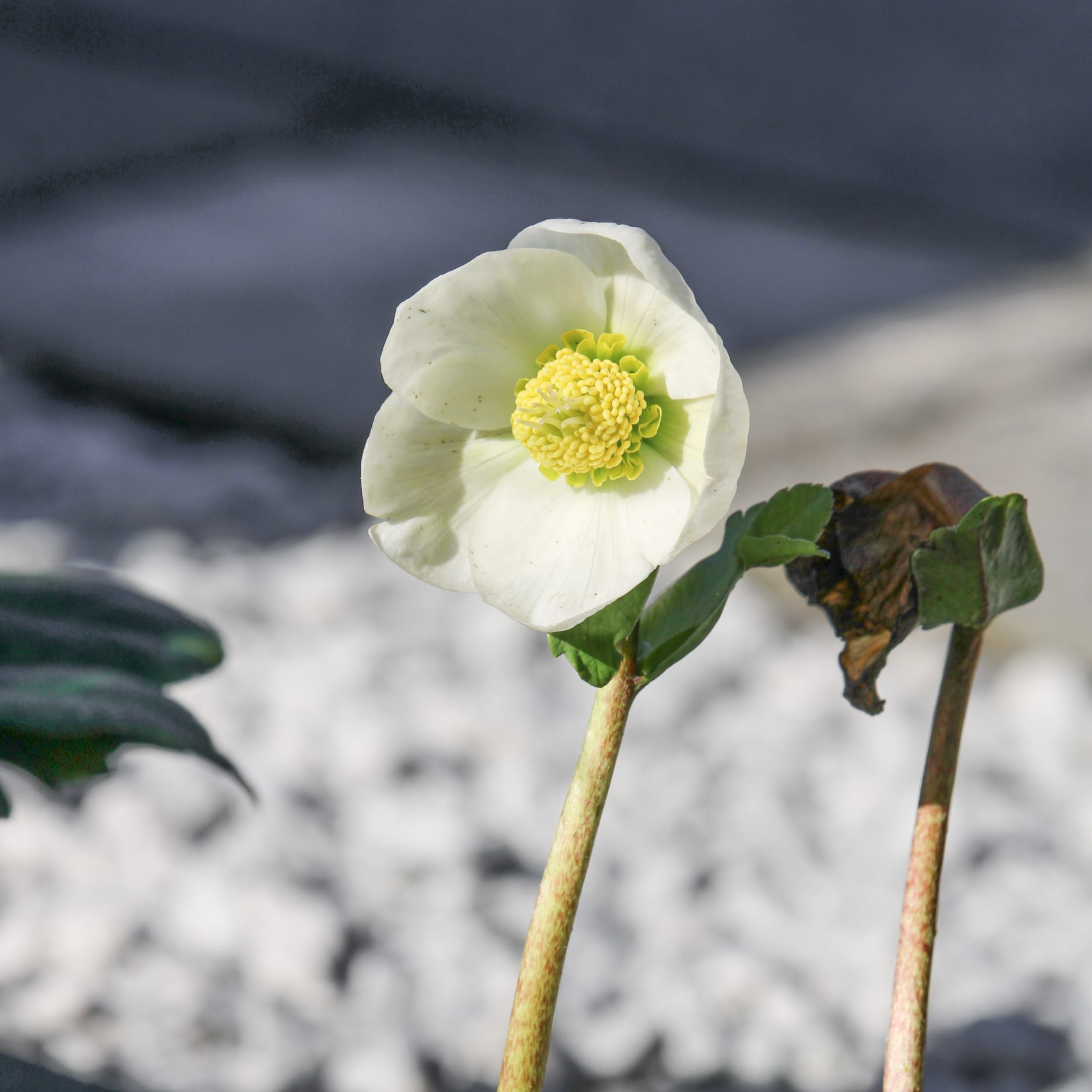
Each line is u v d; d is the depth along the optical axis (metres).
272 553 3.12
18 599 1.22
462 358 1.08
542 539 1.08
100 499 3.29
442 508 1.08
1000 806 2.26
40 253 4.59
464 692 2.60
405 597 2.93
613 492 1.08
